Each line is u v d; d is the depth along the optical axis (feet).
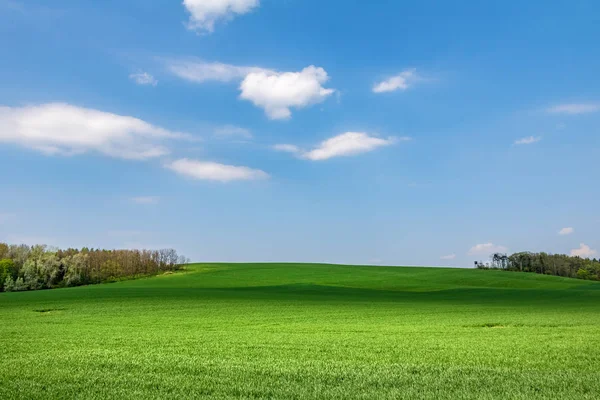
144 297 177.99
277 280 296.10
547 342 62.49
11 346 60.59
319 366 44.83
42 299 170.19
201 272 351.25
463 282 285.84
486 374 40.57
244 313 122.72
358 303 157.79
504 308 137.08
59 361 47.70
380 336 72.08
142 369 43.50
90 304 150.51
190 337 71.31
